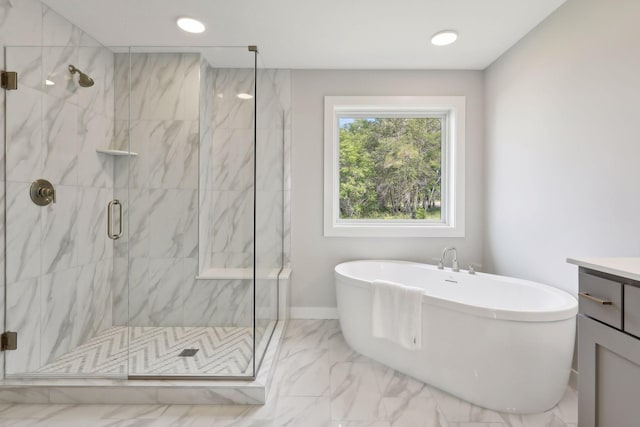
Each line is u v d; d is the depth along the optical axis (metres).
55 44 2.13
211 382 1.80
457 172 3.03
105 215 2.16
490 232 2.91
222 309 2.07
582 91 1.85
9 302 1.87
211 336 2.07
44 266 2.00
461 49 2.62
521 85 2.44
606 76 1.69
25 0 1.93
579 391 1.13
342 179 3.26
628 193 1.58
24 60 1.90
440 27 2.29
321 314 3.11
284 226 3.08
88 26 2.29
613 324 1.00
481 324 1.71
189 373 1.85
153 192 2.15
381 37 2.44
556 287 2.08
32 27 1.97
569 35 1.95
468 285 2.55
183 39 2.48
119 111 2.17
